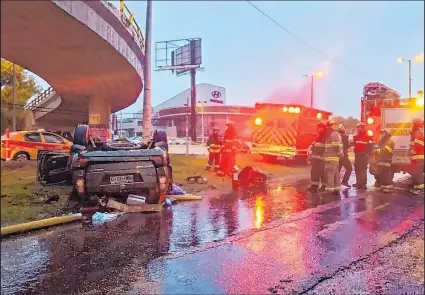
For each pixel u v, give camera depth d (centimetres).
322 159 973
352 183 1175
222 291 386
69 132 743
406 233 608
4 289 376
